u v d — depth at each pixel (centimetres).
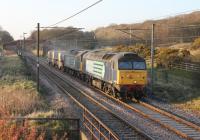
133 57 3816
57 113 2841
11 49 18688
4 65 8344
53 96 4119
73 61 6312
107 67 4100
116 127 2539
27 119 2347
